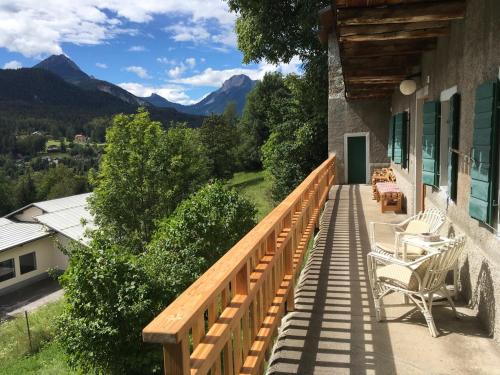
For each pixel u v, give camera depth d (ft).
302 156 68.44
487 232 12.07
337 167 49.85
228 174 149.38
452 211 16.01
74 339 26.30
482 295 12.37
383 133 48.67
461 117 14.66
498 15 10.94
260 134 161.79
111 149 76.54
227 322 7.24
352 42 18.25
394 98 38.24
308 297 15.02
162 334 4.82
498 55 10.96
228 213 38.40
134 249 70.33
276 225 11.54
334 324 12.75
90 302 26.25
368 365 10.39
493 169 11.17
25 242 76.18
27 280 78.07
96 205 74.43
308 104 67.56
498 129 11.05
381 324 12.65
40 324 47.19
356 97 42.52
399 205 31.09
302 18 61.72
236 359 7.88
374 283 13.09
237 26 70.69
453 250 12.19
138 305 25.86
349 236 24.09
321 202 28.35
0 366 39.01
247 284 8.62
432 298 12.92
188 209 37.04
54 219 85.46
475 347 11.12
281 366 10.47
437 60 18.66
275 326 10.76
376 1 12.96
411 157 28.71
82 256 27.02
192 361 5.92
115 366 26.22
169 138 79.41
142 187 75.66
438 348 11.12
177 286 28.81
